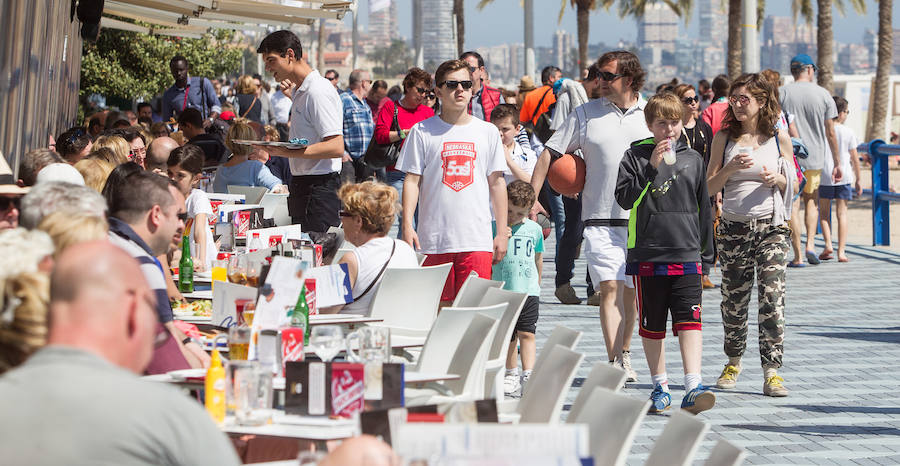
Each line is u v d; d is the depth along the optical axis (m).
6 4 15.73
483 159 15.20
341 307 11.88
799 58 28.22
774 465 12.16
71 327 5.40
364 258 11.99
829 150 30.36
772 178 15.20
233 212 16.75
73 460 5.19
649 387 15.71
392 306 11.91
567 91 24.09
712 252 14.22
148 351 5.61
